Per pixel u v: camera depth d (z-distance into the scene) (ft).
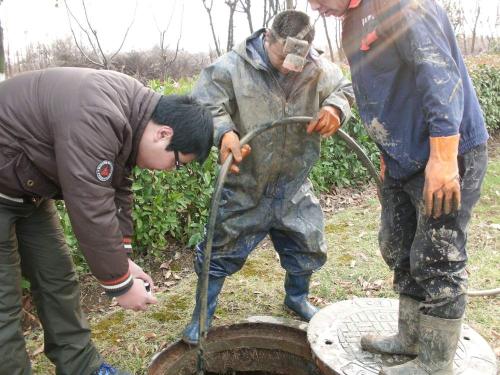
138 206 12.35
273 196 8.70
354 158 19.10
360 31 6.01
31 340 9.41
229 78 7.87
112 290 6.01
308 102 8.16
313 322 8.16
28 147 5.76
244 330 8.79
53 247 7.22
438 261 6.34
